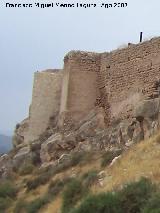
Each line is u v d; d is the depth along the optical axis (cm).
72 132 4066
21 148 4547
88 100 4288
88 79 4316
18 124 5447
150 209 1811
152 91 3625
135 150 2730
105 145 3584
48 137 4338
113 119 3959
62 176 3428
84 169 3347
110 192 2111
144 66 3769
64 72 4431
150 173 2270
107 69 4194
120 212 1978
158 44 3672
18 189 3741
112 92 4075
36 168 4081
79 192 2638
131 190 2031
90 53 4362
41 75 4800
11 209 3391
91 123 3988
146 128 3120
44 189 3441
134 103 3769
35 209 3016
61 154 3966
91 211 2033
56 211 2725
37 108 4747
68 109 4259
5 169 4412
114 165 2702
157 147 2594
